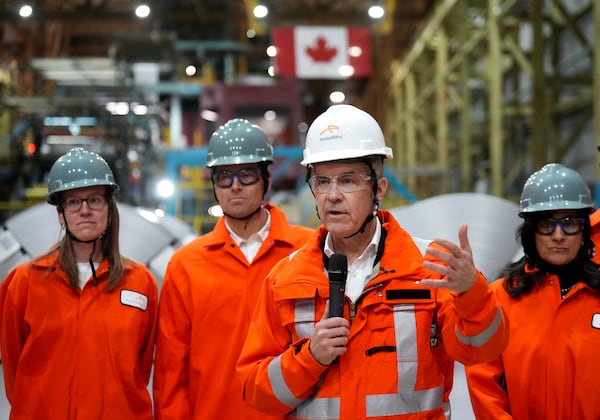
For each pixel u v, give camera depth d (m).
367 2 17.78
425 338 1.85
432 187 17.34
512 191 13.59
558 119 11.77
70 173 2.73
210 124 16.94
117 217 2.86
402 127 19.92
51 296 2.77
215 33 21.67
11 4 15.36
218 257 3.02
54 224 4.79
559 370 2.37
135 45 16.69
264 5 15.48
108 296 2.81
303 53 13.12
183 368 2.93
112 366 2.74
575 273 2.46
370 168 1.88
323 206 1.89
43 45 17.34
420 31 17.48
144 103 10.85
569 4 11.53
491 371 2.50
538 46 9.95
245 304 2.95
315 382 1.81
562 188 2.43
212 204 12.03
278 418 2.72
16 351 2.84
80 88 10.84
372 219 1.94
